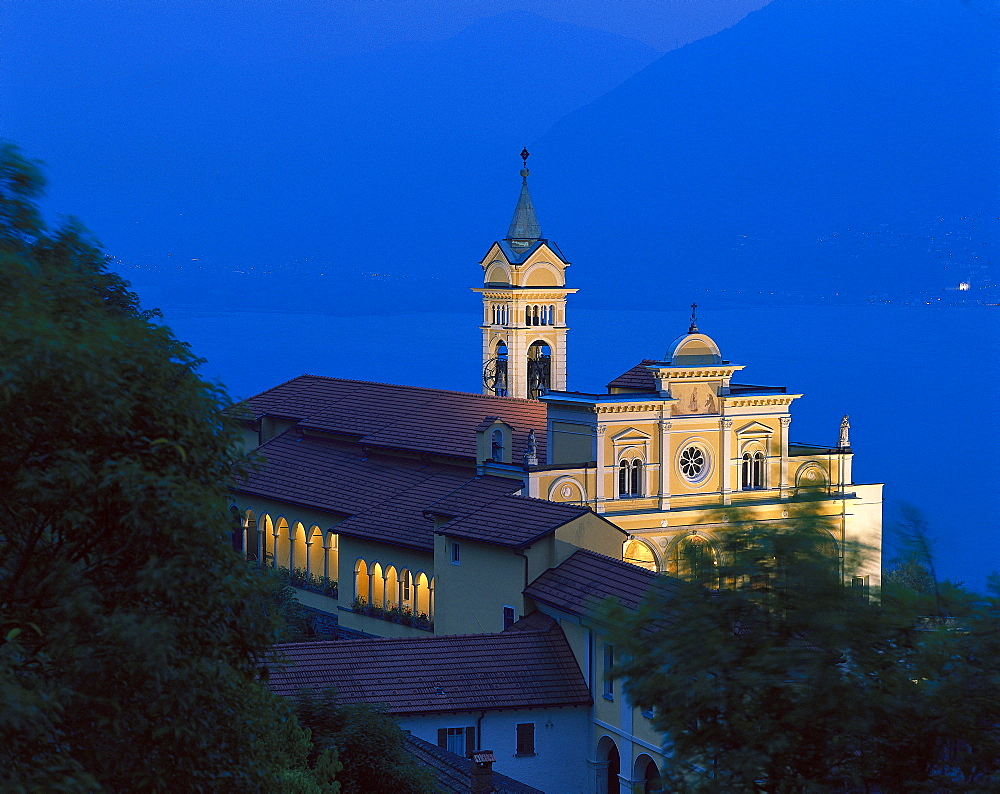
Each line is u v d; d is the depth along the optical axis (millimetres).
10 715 21750
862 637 23516
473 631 79062
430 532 87250
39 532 27062
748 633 23906
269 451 114812
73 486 25625
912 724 23234
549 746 65000
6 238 29266
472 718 63406
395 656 64688
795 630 23625
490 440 93562
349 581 93688
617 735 63594
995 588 23828
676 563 25000
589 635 66188
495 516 79125
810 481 25047
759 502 95688
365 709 53625
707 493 94875
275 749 35531
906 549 24375
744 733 23422
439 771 55344
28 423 25672
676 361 93812
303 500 102250
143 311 31953
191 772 27359
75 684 25531
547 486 89438
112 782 27000
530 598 72562
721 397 94875
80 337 26375
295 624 93438
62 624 25750
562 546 74375
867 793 23953
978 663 23344
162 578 26391
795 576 23609
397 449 103688
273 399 124688
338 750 50719
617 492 92250
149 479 26281
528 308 130000
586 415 92062
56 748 25031
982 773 23188
